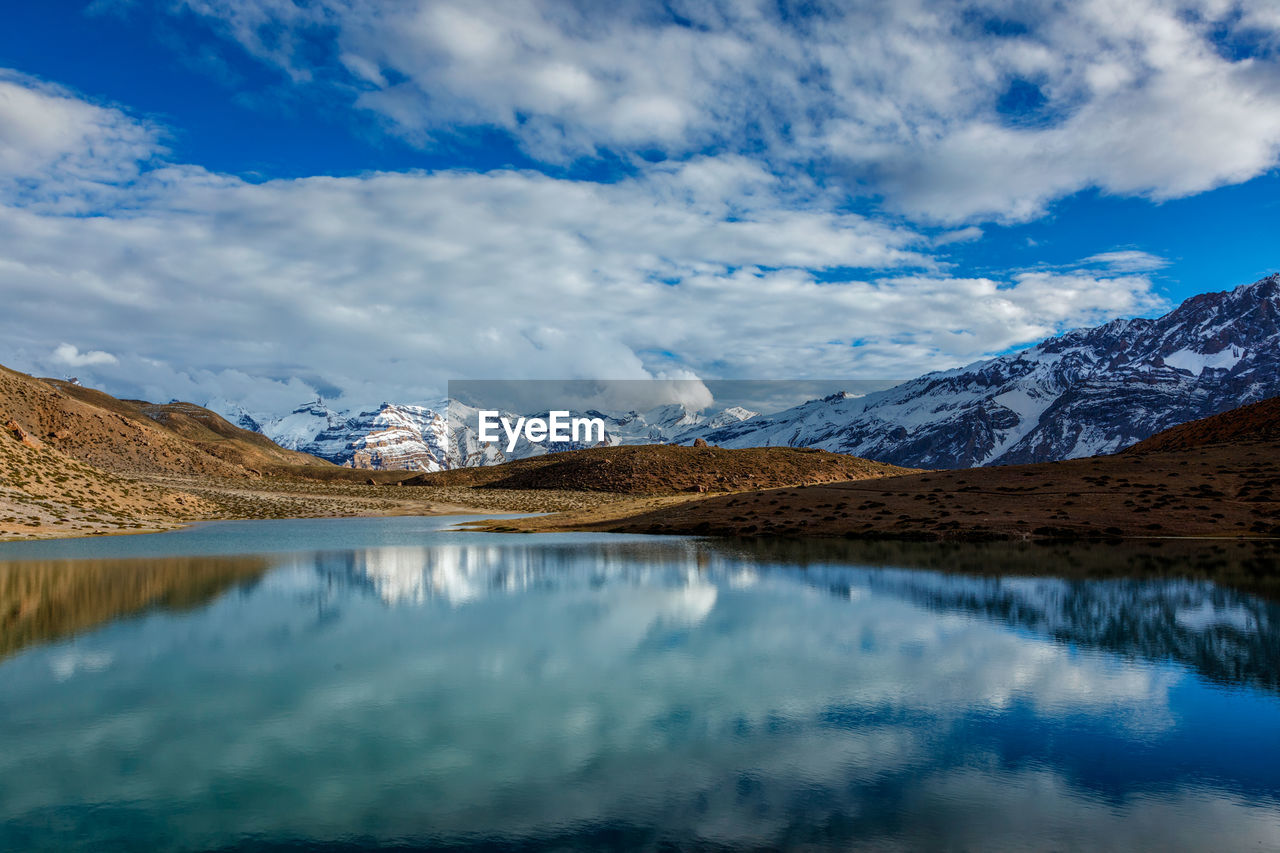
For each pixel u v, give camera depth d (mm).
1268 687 19578
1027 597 32844
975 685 19906
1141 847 11578
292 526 97812
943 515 68500
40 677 20922
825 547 56281
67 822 12508
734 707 18219
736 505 82938
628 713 17797
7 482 86312
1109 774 14281
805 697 18938
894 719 17328
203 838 11945
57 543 66438
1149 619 28078
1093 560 45875
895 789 13641
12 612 30609
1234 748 15531
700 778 14180
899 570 41812
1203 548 52031
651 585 37031
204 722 17266
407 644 24719
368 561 49594
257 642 25062
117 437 168125
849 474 163125
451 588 36625
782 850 11484
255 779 14195
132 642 25156
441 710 18109
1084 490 72750
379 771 14531
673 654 23266
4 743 16031
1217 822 12375
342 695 19219
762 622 27844
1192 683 19984
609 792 13547
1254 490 67812
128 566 47062
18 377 170625
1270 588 34938
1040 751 15406
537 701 18688
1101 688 19609
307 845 11719
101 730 16812
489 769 14609
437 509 137250
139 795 13555
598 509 100875
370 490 164500
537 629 26906
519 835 12000
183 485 142500
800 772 14406
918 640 24922
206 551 57969
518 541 66688
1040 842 11750
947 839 11852
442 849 11578
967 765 14727
